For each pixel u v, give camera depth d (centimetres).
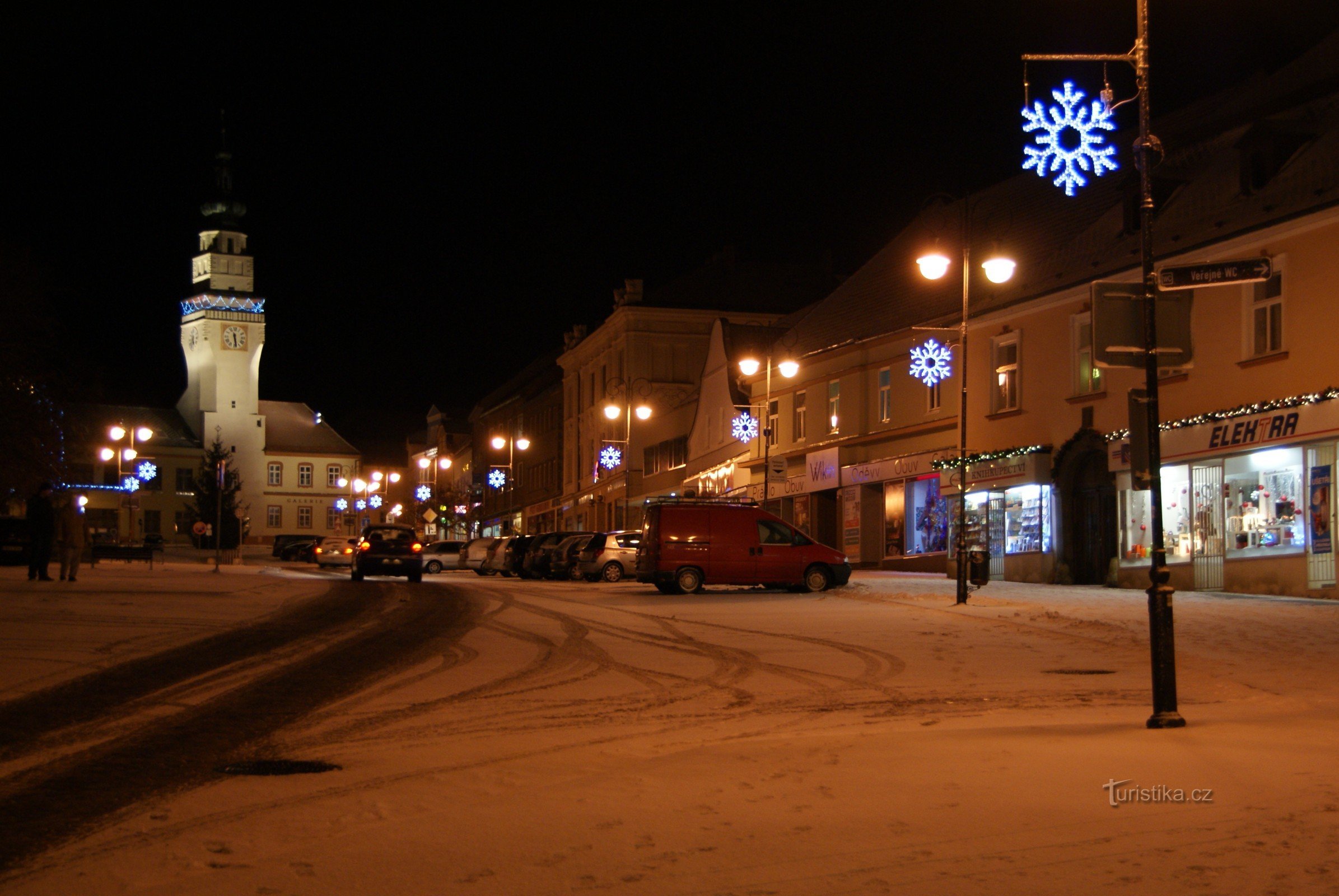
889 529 4209
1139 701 1270
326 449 12469
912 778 834
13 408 3741
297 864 650
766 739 1028
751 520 3148
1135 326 1085
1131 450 1073
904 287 4350
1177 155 3247
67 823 757
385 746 1033
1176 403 2941
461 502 11862
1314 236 2544
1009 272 2475
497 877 624
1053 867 627
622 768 895
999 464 3475
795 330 5003
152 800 820
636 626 2183
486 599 2948
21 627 1947
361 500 11462
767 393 4550
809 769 874
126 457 5597
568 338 8688
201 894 600
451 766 940
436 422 14350
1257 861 625
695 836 697
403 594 3162
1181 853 645
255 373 12069
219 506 4838
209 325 11912
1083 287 3183
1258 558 2645
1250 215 2709
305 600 2823
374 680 1458
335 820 746
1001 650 1750
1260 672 1427
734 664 1616
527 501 9988
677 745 1034
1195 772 831
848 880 612
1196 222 2922
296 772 915
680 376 7050
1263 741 945
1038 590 2983
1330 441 2448
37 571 3228
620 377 7162
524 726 1140
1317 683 1334
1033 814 732
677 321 7050
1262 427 2594
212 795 833
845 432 4481
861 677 1479
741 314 7062
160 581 3438
